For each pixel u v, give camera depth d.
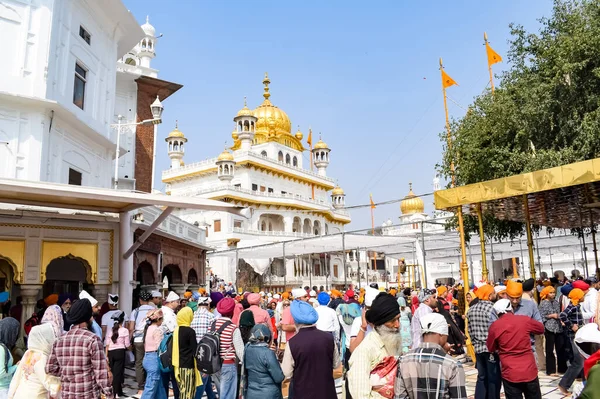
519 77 17.98
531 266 12.54
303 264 56.91
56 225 13.30
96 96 17.59
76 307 5.13
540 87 15.59
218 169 53.53
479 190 11.98
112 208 13.86
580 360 8.16
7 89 13.81
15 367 5.35
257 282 49.38
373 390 3.95
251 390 5.47
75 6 16.25
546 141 16.59
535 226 22.17
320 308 8.90
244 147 60.16
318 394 4.80
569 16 16.05
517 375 5.70
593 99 14.55
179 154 61.00
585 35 14.55
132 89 25.92
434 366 3.49
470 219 20.92
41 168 14.17
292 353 4.95
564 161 14.62
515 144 17.78
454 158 20.38
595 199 14.09
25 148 14.04
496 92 18.89
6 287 14.38
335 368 5.13
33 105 14.21
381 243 31.89
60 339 5.02
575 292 9.34
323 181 67.94
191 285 24.72
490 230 21.62
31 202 12.38
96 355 4.96
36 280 12.75
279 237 52.84
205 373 6.68
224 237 48.59
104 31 18.50
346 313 9.77
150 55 39.00
